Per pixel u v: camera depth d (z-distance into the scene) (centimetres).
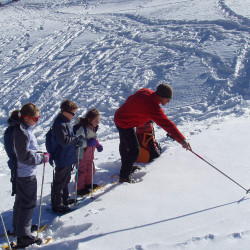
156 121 434
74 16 2277
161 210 359
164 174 468
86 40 1747
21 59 1694
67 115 401
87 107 1184
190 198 378
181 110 1015
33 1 2975
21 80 1485
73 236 338
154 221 334
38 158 348
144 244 284
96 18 2114
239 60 1186
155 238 297
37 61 1631
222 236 277
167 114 1016
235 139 570
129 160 468
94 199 440
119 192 426
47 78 1446
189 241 278
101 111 1148
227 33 1413
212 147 546
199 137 615
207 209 342
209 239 278
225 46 1306
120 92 1222
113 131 1005
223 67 1174
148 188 427
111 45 1619
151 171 485
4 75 1566
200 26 1559
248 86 1058
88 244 305
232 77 1107
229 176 427
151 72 1288
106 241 306
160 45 1485
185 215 336
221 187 396
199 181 427
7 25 2298
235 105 981
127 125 459
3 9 2867
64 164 411
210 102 1029
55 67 1528
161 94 437
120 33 1739
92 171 470
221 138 586
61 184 420
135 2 2369
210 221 312
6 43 1944
